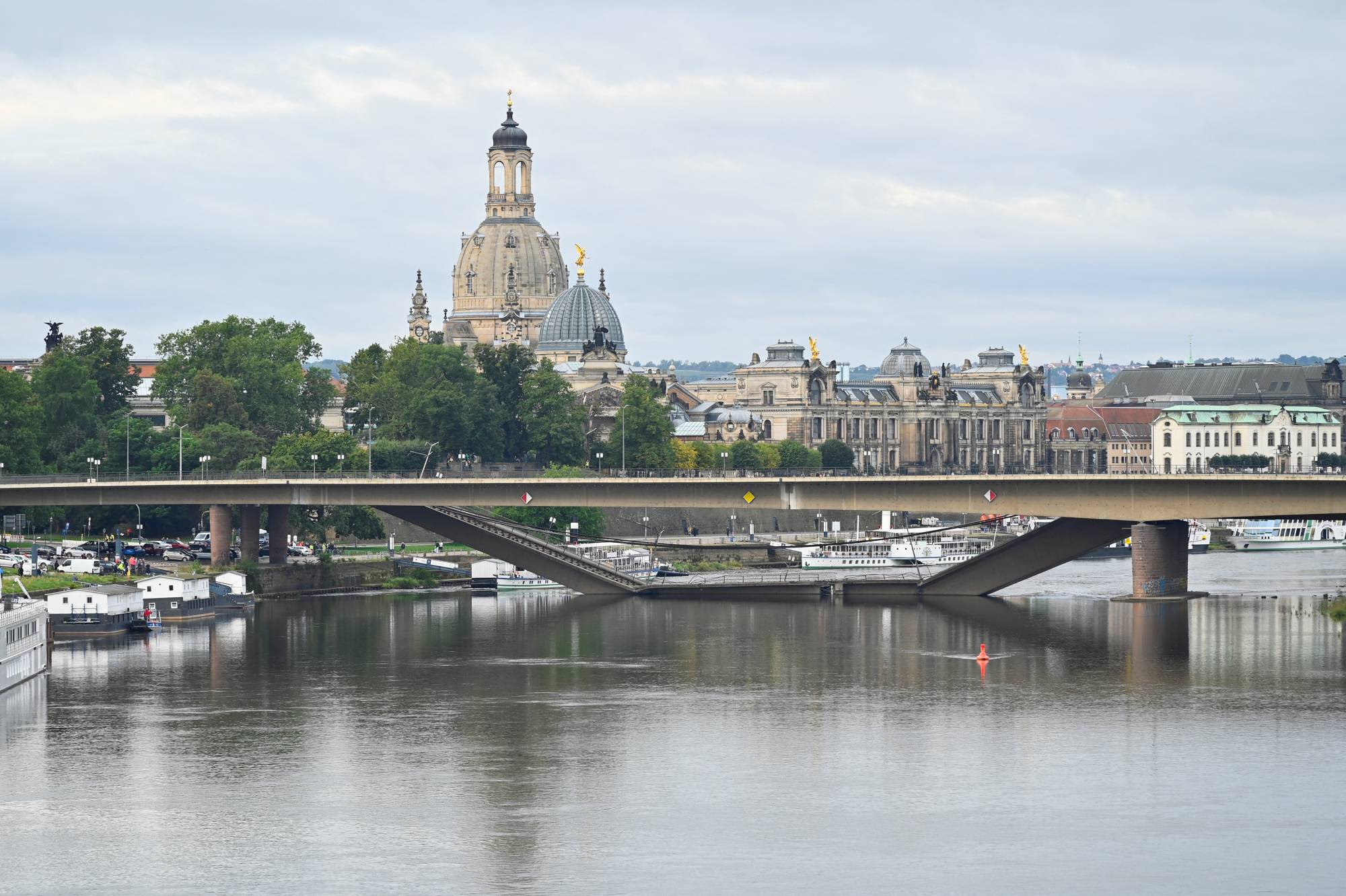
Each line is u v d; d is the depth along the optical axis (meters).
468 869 188.12
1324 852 192.75
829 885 183.50
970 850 193.75
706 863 190.00
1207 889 182.38
